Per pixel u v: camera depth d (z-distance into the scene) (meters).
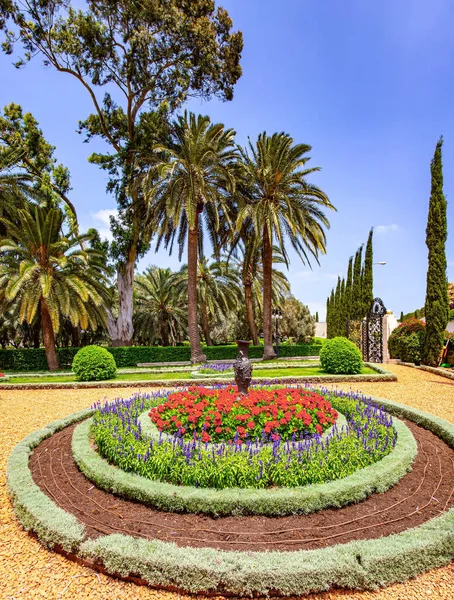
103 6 17.56
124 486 3.65
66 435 5.79
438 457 4.76
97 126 20.83
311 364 16.11
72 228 20.19
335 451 3.98
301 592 2.50
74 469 4.47
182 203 16.31
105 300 19.61
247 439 4.52
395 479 3.92
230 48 19.22
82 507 3.55
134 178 19.00
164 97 20.03
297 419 4.65
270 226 17.61
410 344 15.07
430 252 14.41
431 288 14.32
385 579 2.60
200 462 3.72
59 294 16.00
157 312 28.92
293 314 34.41
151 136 18.42
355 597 2.53
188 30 17.39
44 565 2.87
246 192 18.83
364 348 17.16
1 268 16.27
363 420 5.29
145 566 2.62
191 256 17.27
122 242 19.52
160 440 4.24
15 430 6.38
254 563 2.55
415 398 8.61
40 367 19.30
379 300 16.86
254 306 31.44
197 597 2.56
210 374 12.75
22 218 16.19
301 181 17.53
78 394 10.21
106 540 2.84
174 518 3.33
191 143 16.12
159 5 17.27
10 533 3.33
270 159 17.95
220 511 3.33
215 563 2.56
